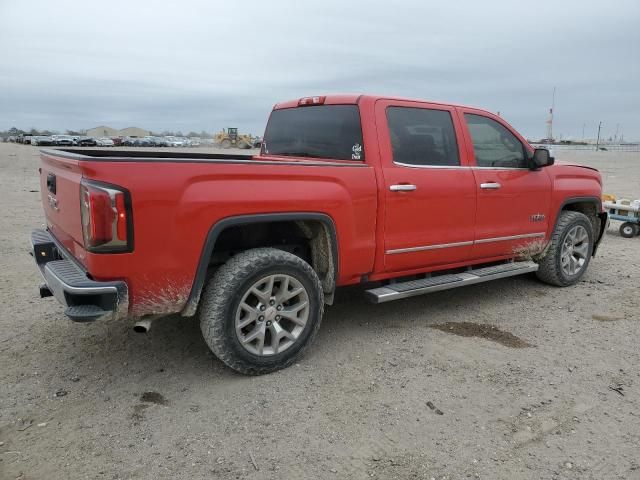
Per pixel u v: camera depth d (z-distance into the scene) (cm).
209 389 345
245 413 317
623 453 283
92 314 295
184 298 326
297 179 362
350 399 335
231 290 335
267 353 362
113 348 405
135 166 299
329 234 381
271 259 349
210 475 262
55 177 359
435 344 423
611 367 385
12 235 804
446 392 345
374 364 385
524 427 307
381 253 415
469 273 492
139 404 327
